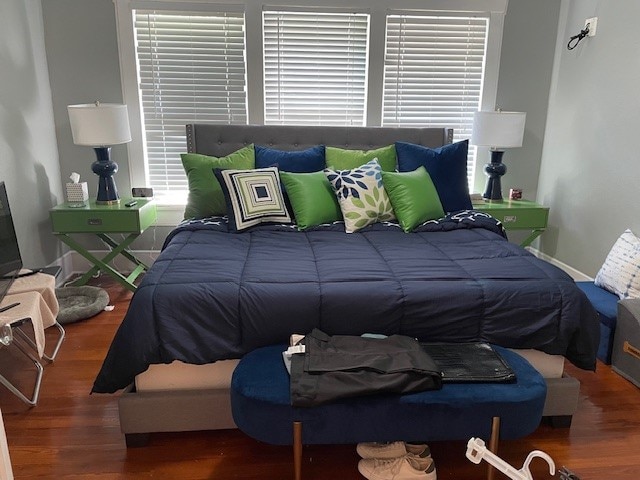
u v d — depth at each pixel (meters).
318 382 1.74
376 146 3.78
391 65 3.98
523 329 2.12
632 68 3.19
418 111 4.11
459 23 3.94
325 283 2.14
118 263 4.12
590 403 2.40
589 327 2.18
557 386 2.12
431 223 3.12
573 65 3.80
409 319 2.09
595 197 3.58
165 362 1.97
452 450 2.09
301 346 1.91
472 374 1.85
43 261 3.62
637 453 2.06
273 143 3.72
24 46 3.38
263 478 1.92
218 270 2.24
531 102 4.15
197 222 3.10
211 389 2.07
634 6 3.16
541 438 2.14
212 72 3.88
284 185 3.24
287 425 1.75
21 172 3.33
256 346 2.05
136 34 3.76
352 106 4.06
